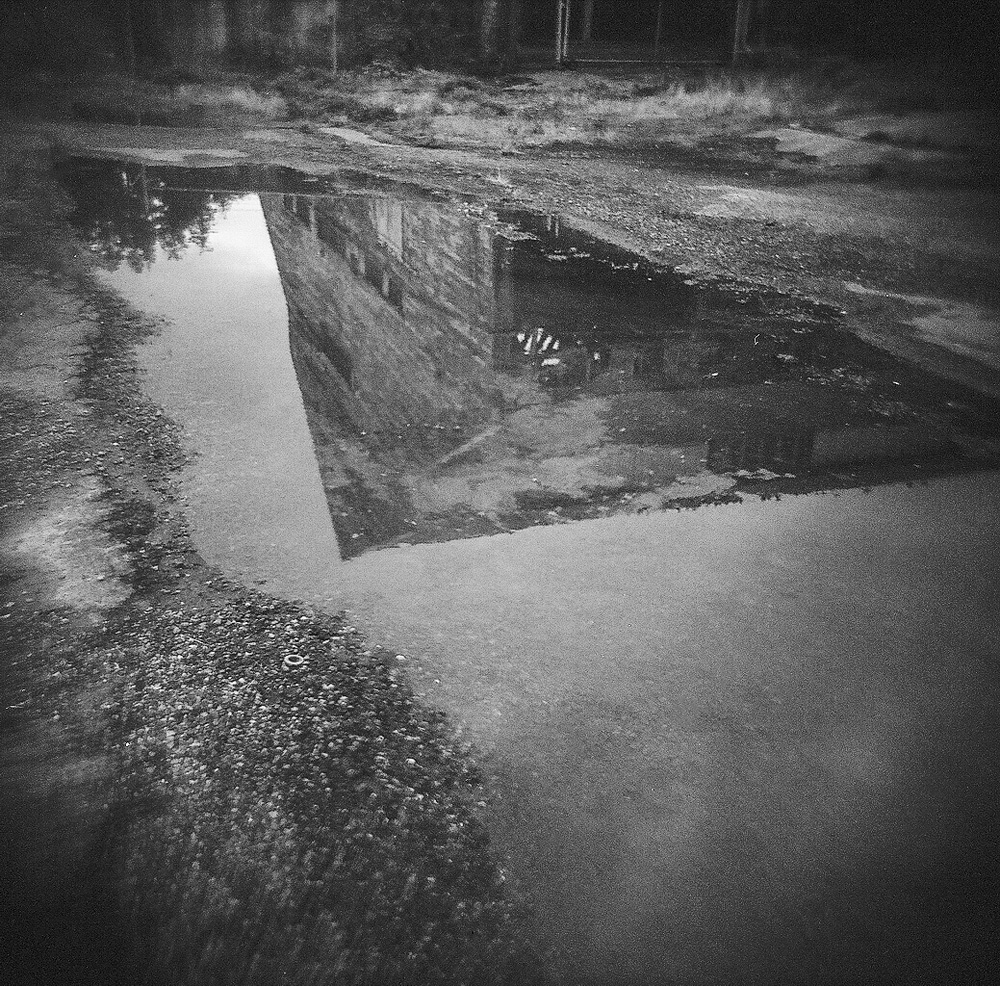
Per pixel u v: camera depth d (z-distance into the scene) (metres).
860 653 2.71
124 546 3.14
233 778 2.20
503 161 12.18
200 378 4.56
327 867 1.97
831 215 9.12
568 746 2.32
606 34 35.09
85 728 2.34
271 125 15.35
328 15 23.39
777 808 2.16
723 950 1.82
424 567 3.06
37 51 21.16
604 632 2.76
